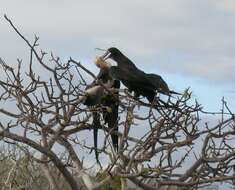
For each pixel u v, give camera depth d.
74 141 13.78
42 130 13.24
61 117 13.04
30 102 13.00
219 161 12.96
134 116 12.41
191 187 13.09
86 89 13.36
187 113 12.74
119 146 12.34
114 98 13.41
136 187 14.02
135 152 12.28
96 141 13.70
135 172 12.67
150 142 12.48
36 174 15.21
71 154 13.96
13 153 14.78
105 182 13.06
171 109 12.70
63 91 12.89
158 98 12.88
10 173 14.20
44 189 14.92
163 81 14.27
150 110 12.45
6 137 12.80
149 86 14.07
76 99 13.09
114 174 12.70
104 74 14.64
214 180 12.85
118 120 13.34
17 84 13.00
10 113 13.12
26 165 14.21
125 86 14.27
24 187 14.24
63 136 13.92
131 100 13.12
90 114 13.61
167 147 12.69
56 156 13.06
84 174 13.55
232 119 13.00
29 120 12.98
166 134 12.72
